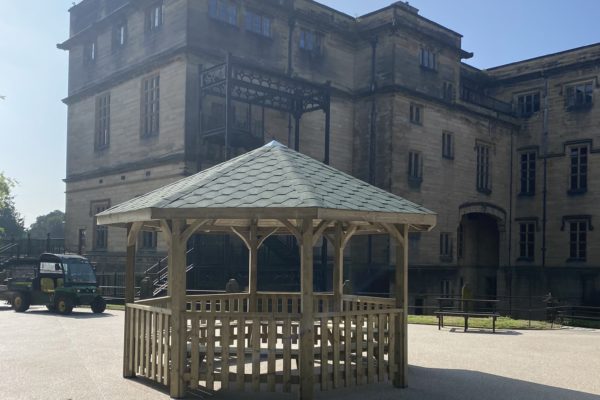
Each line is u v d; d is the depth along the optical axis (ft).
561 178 117.70
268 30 91.20
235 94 84.94
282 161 30.71
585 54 115.34
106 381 29.99
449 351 40.96
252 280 38.93
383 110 97.71
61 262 67.77
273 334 26.25
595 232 111.86
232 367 33.65
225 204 25.85
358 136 101.19
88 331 49.78
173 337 27.02
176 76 81.30
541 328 57.36
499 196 118.93
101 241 96.94
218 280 76.02
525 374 32.86
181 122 79.56
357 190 30.25
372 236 96.78
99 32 100.73
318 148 96.68
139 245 86.69
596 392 28.60
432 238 102.01
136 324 30.96
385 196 30.91
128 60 92.27
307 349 25.86
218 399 26.81
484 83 128.77
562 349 42.34
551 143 119.65
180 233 27.43
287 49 93.20
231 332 37.55
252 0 88.17
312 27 97.09
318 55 97.86
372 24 101.86
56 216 339.98
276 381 26.27
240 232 40.47
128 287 31.73
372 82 100.12
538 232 120.16
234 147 83.71
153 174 84.28
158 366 28.76
